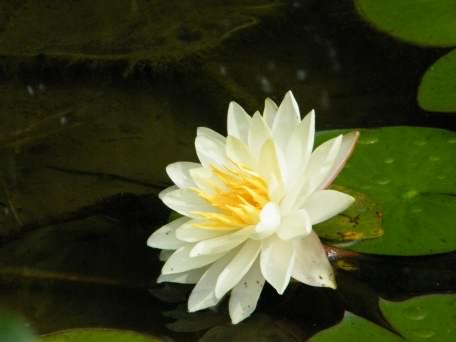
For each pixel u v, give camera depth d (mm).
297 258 1140
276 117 1163
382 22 1291
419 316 1113
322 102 1277
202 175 1161
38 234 1224
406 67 1298
